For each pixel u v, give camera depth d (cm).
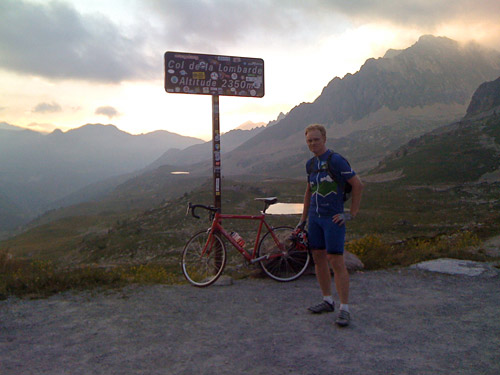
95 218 18312
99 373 300
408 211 8038
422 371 297
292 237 477
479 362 310
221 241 596
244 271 709
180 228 7512
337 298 510
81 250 7719
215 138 706
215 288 566
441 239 1158
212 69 709
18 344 359
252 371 301
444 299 491
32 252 10344
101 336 378
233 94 720
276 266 617
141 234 7425
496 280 572
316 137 432
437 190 10856
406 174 14125
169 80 691
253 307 472
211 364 314
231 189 12194
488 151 14325
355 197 417
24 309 463
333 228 417
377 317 428
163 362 319
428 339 361
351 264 666
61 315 441
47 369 307
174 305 480
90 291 541
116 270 714
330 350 339
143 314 445
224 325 408
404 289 545
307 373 296
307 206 473
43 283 554
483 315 425
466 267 641
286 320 423
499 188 9819
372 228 5597
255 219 612
